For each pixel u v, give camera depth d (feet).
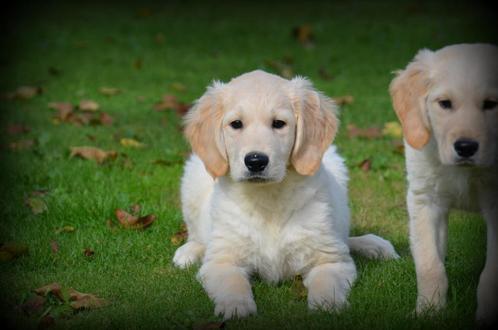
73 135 37.19
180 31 64.64
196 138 21.70
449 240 24.18
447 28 61.21
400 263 22.22
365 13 69.82
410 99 19.34
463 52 18.90
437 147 19.02
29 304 19.76
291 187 21.18
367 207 28.32
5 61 54.39
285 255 21.54
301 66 52.29
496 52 18.74
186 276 21.88
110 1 78.84
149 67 52.85
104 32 64.34
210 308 19.38
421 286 19.26
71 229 25.66
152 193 29.58
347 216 23.88
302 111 20.74
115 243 24.52
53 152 34.24
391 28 62.75
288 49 57.52
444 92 18.31
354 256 23.97
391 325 17.79
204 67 52.65
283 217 21.33
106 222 26.43
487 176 18.88
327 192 21.88
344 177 24.36
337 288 19.89
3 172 31.35
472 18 64.59
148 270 22.52
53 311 19.61
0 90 46.21
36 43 60.03
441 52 19.27
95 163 32.76
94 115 40.27
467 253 23.15
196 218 24.40
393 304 19.20
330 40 60.03
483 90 17.94
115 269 22.54
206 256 22.11
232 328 18.06
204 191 24.09
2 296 20.70
